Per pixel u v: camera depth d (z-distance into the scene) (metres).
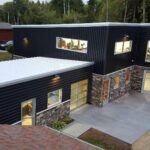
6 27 53.78
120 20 50.38
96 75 21.39
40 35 25.84
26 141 8.30
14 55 29.97
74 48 22.97
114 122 18.53
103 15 59.19
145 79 26.08
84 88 21.38
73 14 76.31
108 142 15.44
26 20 81.00
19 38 28.62
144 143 15.59
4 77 14.50
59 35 23.97
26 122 15.38
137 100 23.88
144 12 43.97
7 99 13.62
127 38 23.83
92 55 21.53
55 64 20.05
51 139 9.15
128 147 15.01
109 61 21.50
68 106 19.05
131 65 25.95
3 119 13.61
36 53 26.89
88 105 21.73
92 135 16.23
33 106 15.67
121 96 24.84
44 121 16.73
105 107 21.47
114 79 23.00
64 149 8.34
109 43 20.88
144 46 25.41
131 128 17.72
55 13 80.56
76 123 17.92
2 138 8.15
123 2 49.50
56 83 17.33
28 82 14.84
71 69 18.70
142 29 25.22
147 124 18.58
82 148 8.95
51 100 17.28
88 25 21.27
